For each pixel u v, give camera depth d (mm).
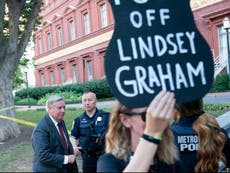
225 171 4027
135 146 2434
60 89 36594
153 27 2508
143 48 2484
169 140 2516
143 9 2516
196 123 3422
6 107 14008
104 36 35188
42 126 5047
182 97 2482
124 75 2445
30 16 14805
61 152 5082
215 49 25156
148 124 2145
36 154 4988
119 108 2457
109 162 2396
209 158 3391
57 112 5055
